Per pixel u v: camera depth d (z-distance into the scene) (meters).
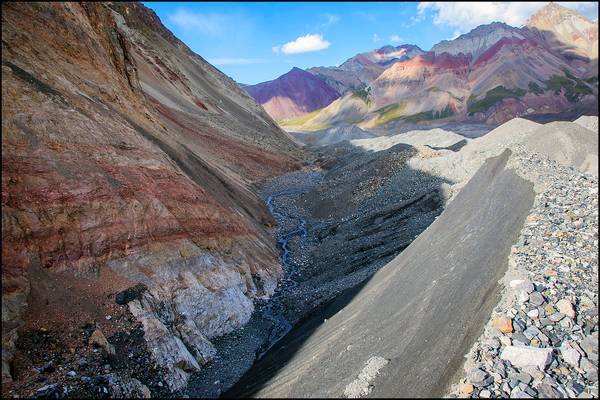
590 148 22.56
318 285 20.75
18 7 17.50
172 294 14.66
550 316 9.20
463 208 17.45
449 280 11.48
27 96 14.41
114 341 11.91
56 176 13.62
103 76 21.42
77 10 21.72
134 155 17.47
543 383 7.81
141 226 15.38
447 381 8.14
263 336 16.09
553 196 14.36
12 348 10.27
